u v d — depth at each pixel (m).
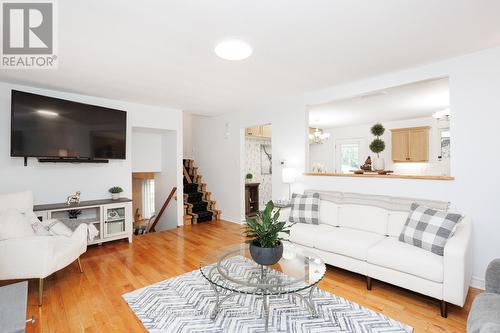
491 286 1.58
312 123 6.86
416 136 5.96
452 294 1.96
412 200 2.83
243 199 5.37
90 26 2.00
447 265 1.99
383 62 2.78
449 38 2.25
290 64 2.82
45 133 3.28
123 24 1.97
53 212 3.57
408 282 2.20
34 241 2.23
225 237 4.32
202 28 2.04
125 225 3.97
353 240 2.62
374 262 2.39
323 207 3.35
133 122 4.55
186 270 2.96
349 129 7.34
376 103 4.62
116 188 4.12
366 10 1.81
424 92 3.90
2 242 2.19
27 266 2.20
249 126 5.09
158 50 2.44
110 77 3.19
